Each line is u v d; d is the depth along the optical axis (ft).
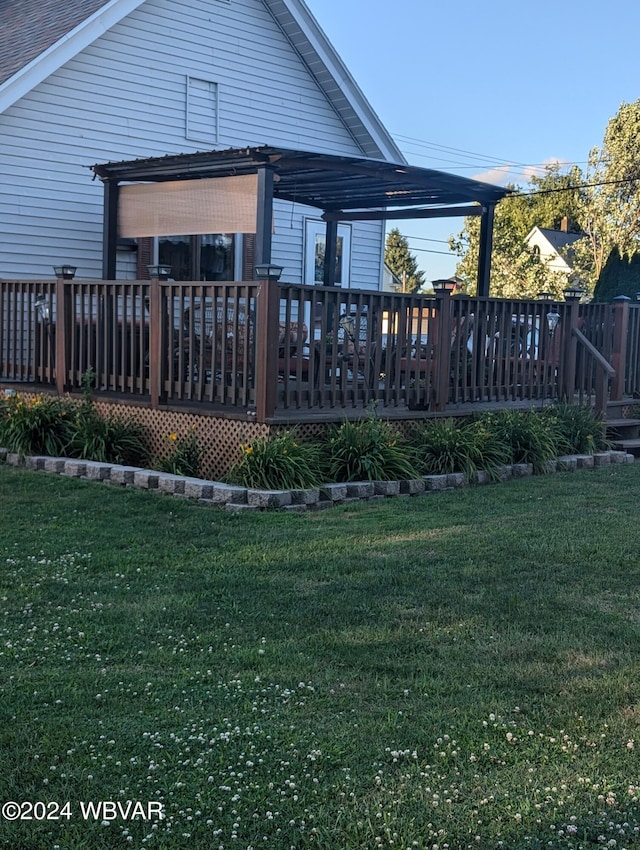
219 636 14.28
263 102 47.78
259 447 24.72
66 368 31.99
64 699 11.99
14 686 12.39
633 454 35.78
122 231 38.11
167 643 14.03
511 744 10.77
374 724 11.25
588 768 10.23
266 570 17.87
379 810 9.41
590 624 14.82
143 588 16.74
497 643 13.98
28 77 37.70
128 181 39.81
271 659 13.33
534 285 122.52
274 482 24.09
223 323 26.37
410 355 29.25
